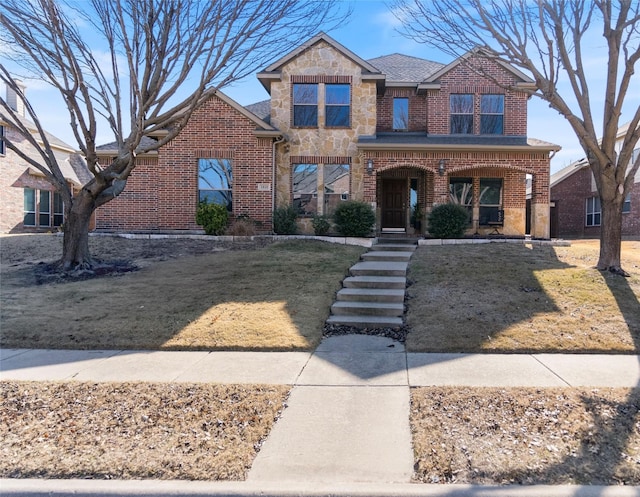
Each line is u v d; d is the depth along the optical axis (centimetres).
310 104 1636
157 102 1045
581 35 932
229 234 1450
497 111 1666
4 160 2167
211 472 329
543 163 1543
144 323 745
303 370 559
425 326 721
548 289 867
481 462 335
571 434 374
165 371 559
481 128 1667
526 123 1653
